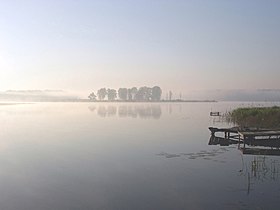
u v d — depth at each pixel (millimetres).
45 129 47219
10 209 13961
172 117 73438
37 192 16266
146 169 20859
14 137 37906
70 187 17078
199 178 18344
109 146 30656
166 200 14703
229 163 22312
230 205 13883
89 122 59750
